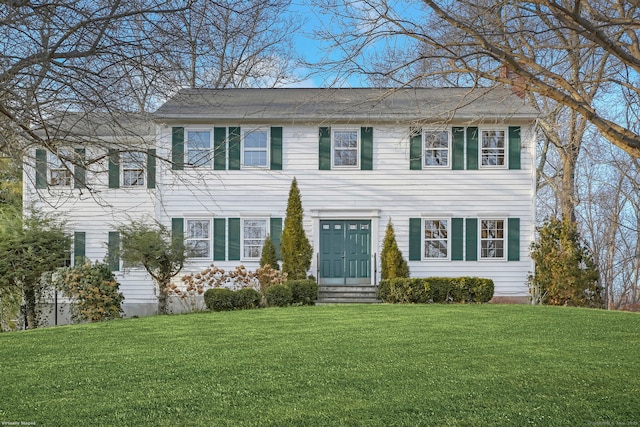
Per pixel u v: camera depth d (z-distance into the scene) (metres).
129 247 17.58
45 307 19.44
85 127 8.54
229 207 21.17
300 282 17.83
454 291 17.97
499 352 9.56
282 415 6.46
